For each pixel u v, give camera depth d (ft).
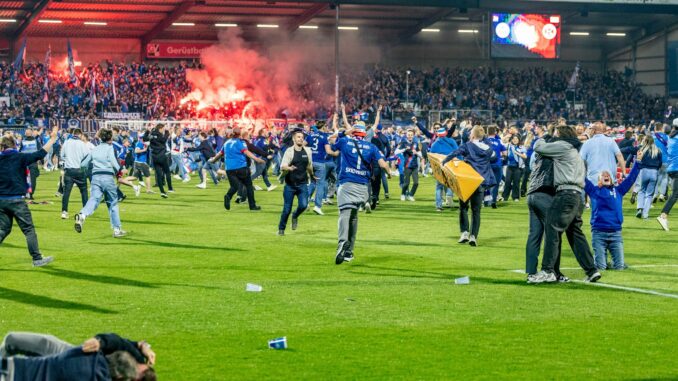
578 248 41.24
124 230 61.46
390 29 217.56
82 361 20.38
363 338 30.94
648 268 45.65
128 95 193.16
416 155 85.71
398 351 29.32
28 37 205.98
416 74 218.18
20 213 45.55
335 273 43.96
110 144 57.31
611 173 46.62
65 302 36.81
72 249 52.44
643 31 225.35
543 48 197.36
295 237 57.88
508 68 234.79
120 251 51.60
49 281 41.75
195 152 111.04
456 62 234.17
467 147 54.95
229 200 75.31
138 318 33.86
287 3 184.55
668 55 214.90
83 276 43.11
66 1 175.63
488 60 235.40
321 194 71.92
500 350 29.45
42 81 188.44
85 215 56.29
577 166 40.45
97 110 183.42
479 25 229.86
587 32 231.09
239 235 58.95
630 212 75.46
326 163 71.72
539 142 40.75
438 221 67.97
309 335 31.32
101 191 57.26
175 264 46.78
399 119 191.83
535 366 27.63
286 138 86.53
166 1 180.14
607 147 46.68
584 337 31.12
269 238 57.36
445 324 32.94
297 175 58.54
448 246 53.93
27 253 50.96
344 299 37.32
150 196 91.40
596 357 28.63
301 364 27.81
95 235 59.00
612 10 184.34
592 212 45.44
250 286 39.11
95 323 33.01
